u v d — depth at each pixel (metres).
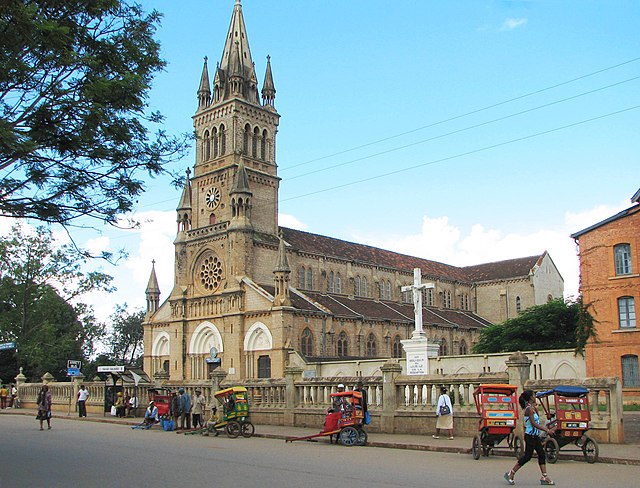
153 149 27.55
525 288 123.75
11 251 94.69
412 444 32.00
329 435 35.09
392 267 112.50
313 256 98.12
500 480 21.62
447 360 75.38
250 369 83.56
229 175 93.00
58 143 25.36
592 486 20.27
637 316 55.97
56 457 28.47
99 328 116.12
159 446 33.38
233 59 97.81
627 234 57.09
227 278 88.50
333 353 86.94
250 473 23.20
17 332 99.44
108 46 25.42
